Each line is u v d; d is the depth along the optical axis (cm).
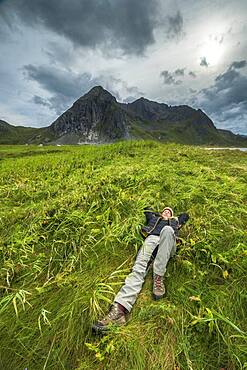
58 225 423
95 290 286
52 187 631
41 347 250
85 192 515
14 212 498
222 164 825
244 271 304
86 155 1090
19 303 292
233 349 230
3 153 2300
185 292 290
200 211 439
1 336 264
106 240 371
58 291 302
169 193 514
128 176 577
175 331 249
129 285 287
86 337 251
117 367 226
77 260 346
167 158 884
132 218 412
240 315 263
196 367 222
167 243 308
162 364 226
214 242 352
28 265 353
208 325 249
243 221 410
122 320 259
